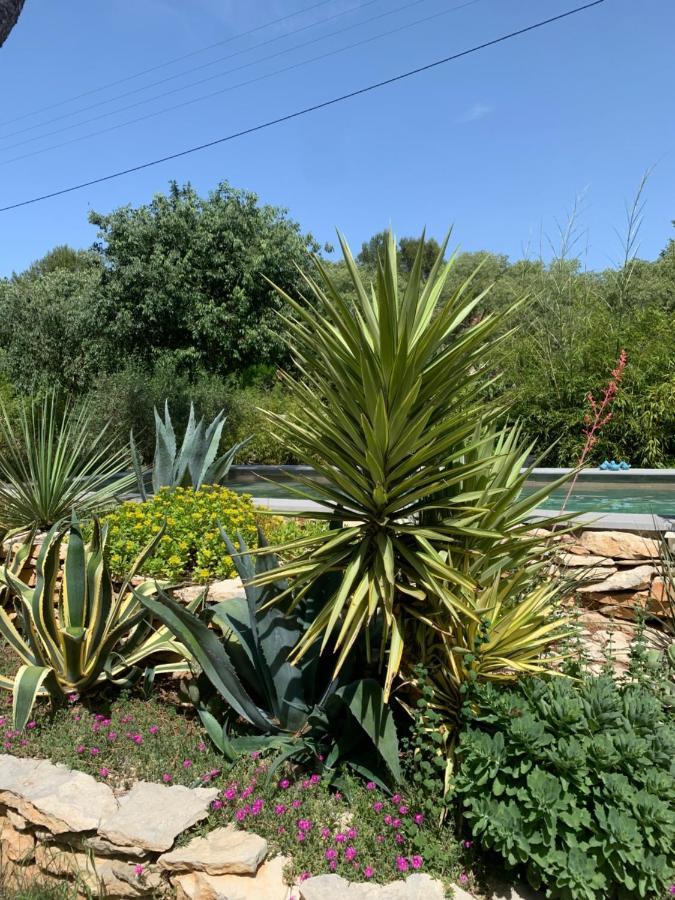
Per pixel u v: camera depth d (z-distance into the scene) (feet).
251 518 16.57
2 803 9.93
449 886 7.59
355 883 7.72
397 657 8.80
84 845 8.89
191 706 12.35
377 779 9.25
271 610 10.68
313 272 57.26
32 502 19.04
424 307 10.41
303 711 10.58
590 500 22.34
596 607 14.12
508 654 9.78
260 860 8.15
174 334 55.16
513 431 11.57
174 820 8.74
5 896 8.73
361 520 10.27
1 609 13.17
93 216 54.03
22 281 72.43
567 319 36.01
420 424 9.02
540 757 7.88
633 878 7.44
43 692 13.12
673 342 32.78
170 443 19.86
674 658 11.49
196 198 56.29
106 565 12.57
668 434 30.53
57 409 43.98
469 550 9.72
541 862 7.27
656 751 8.14
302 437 10.09
